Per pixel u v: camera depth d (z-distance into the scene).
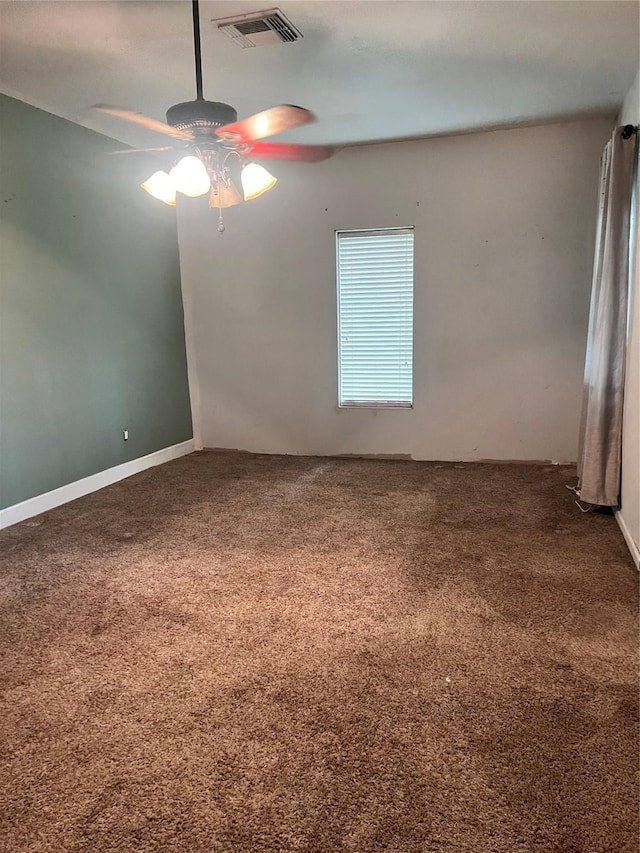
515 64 3.18
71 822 1.46
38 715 1.86
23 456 3.68
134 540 3.29
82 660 2.14
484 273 4.62
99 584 2.74
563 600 2.49
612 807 1.47
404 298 4.86
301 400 5.23
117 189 4.43
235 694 1.94
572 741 1.69
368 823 1.44
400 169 4.66
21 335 3.63
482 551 3.02
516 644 2.18
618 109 3.97
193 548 3.16
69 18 2.59
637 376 2.96
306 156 3.25
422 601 2.52
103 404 4.37
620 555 2.92
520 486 4.14
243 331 5.27
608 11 2.61
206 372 5.44
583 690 1.91
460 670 2.03
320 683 1.98
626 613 2.38
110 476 4.44
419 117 4.04
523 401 4.71
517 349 4.66
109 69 3.15
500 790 1.53
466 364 4.79
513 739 1.70
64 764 1.65
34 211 3.69
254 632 2.30
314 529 3.40
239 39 2.81
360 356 5.05
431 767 1.61
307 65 3.13
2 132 3.45
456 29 2.76
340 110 3.86
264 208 5.02
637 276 3.04
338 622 2.36
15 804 1.52
